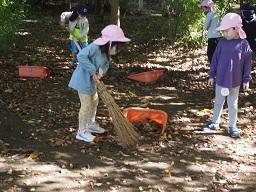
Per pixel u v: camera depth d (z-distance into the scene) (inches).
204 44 429.4
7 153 210.1
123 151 215.8
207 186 194.4
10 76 307.4
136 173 200.5
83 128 223.5
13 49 384.2
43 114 249.3
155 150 217.6
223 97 232.4
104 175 198.2
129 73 328.5
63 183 192.1
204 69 347.6
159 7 692.7
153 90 295.0
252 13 294.5
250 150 221.0
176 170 203.9
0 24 360.8
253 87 303.6
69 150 214.8
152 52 400.8
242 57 224.4
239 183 197.2
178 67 354.3
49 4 672.4
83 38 332.2
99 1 577.6
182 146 221.9
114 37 211.2
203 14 432.5
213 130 236.8
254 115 258.1
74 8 327.3
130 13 652.7
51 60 360.8
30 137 224.8
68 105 262.8
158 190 190.5
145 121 240.1
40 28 511.8
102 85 215.8
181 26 437.7
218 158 213.9
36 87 289.1
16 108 254.5
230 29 221.9
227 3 310.5
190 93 292.5
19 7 386.6
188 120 248.8
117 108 216.7
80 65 217.3
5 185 189.2
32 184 190.5
